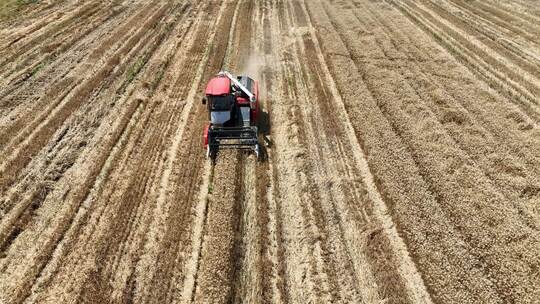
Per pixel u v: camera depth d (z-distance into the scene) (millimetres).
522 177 15430
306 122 18703
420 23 28766
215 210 14031
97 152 16875
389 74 22188
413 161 16172
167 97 20438
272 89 21078
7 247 12969
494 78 22125
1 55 24500
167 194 14859
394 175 15461
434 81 21703
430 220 13578
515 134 17766
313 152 16938
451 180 15148
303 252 12867
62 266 12320
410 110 19219
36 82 21797
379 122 18406
